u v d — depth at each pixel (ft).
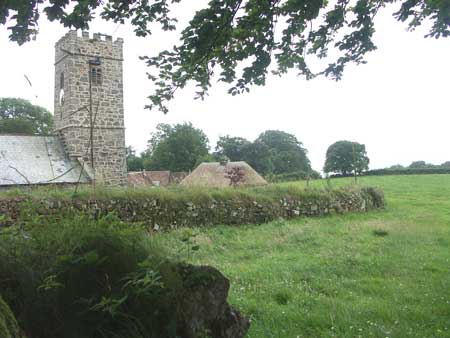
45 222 11.27
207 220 45.37
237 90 21.61
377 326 16.85
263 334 16.16
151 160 227.40
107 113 104.94
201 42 18.89
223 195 48.16
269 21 19.16
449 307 18.94
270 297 21.02
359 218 55.21
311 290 22.41
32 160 94.68
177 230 40.42
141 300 9.68
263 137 227.20
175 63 19.80
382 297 21.30
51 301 9.23
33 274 9.39
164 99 21.01
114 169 105.09
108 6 17.46
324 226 46.26
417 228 44.19
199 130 229.45
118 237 10.40
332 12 20.54
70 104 100.27
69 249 9.86
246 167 106.93
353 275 25.85
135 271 9.79
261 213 49.52
